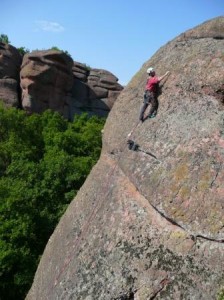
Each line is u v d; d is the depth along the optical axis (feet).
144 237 31.96
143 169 34.32
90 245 34.32
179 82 36.29
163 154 33.73
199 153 32.09
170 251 30.68
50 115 113.80
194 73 35.78
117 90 159.63
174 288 29.66
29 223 67.97
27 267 63.82
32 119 104.47
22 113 104.06
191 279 29.40
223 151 31.50
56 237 39.60
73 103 149.89
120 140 38.96
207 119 33.42
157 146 34.47
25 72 134.82
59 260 36.35
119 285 31.27
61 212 73.46
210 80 34.53
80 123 114.73
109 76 161.48
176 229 31.14
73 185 80.18
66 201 77.05
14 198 69.46
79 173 80.64
